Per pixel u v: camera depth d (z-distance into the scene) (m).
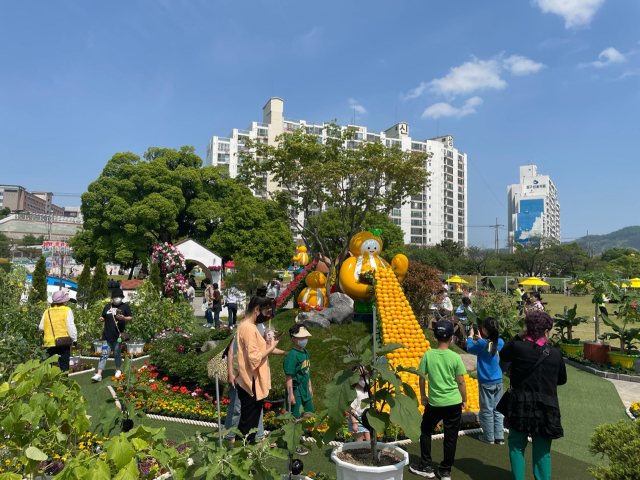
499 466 5.19
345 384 3.40
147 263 33.75
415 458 5.35
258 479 4.44
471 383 7.48
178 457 3.04
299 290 13.20
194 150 38.75
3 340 7.54
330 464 5.04
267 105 83.88
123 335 8.79
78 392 3.76
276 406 6.94
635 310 10.88
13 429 3.06
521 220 126.75
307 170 11.73
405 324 8.27
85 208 33.81
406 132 94.38
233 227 35.34
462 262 62.47
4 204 125.00
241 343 4.82
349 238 11.78
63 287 20.36
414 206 94.00
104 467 2.50
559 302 33.84
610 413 7.49
